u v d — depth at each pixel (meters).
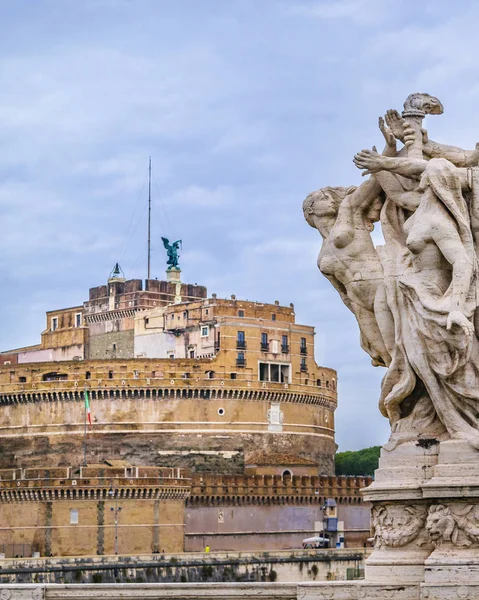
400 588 13.99
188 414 170.12
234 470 169.88
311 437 180.12
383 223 15.78
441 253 14.89
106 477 140.50
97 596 14.27
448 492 14.16
